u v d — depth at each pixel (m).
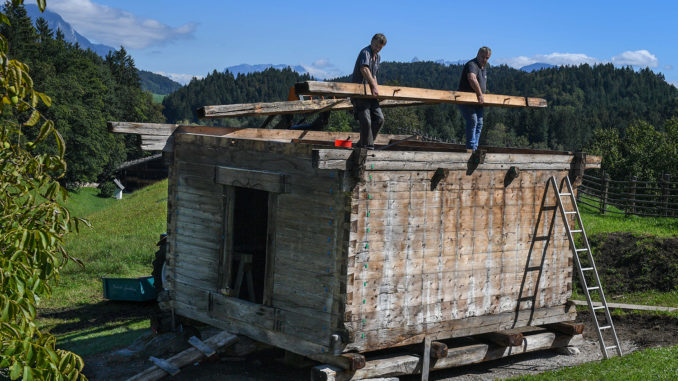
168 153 10.27
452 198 8.93
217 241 9.62
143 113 114.62
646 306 12.47
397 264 8.38
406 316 8.54
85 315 14.09
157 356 10.02
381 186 8.12
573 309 10.64
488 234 9.40
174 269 10.37
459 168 8.93
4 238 3.88
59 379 3.81
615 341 9.77
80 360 4.00
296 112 10.31
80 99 79.56
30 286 3.89
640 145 64.88
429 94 8.78
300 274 8.45
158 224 25.33
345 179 7.77
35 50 85.25
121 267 18.61
